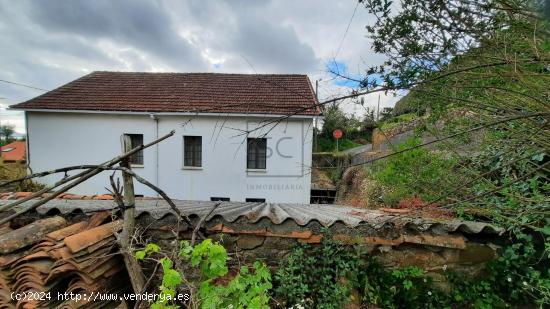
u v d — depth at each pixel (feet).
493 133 6.95
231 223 7.63
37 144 31.37
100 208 8.30
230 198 30.71
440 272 7.23
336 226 7.39
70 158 31.30
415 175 9.43
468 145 7.86
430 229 7.16
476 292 7.01
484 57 4.03
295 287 7.07
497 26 3.81
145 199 13.15
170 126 30.55
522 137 5.06
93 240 6.59
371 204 13.74
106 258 6.64
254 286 5.42
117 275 7.17
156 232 7.80
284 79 35.53
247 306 5.03
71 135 31.12
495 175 7.11
